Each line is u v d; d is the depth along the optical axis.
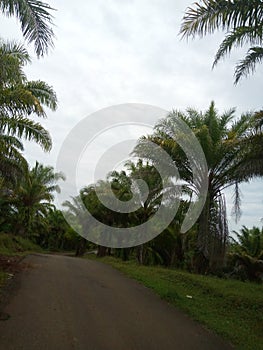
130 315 6.59
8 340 4.59
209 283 11.18
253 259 20.34
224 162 14.48
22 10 7.53
